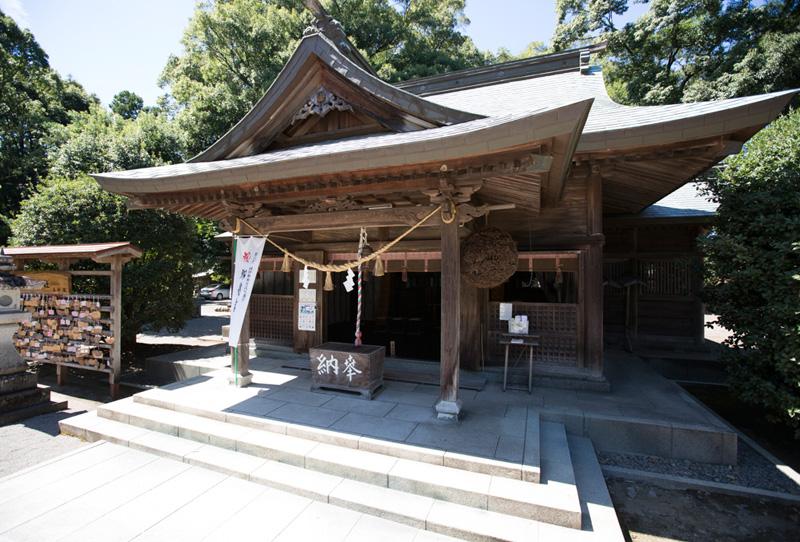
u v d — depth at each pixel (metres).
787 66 12.38
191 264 10.55
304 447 3.93
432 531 3.02
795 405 4.34
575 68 8.82
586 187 5.79
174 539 2.92
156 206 5.49
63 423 4.86
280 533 2.99
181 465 3.97
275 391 5.38
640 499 3.81
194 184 4.62
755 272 4.65
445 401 4.40
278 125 5.55
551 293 6.96
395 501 3.27
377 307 12.44
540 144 3.25
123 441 4.39
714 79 15.26
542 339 5.97
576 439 4.52
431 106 4.48
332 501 3.34
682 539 3.30
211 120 14.46
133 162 10.05
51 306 7.10
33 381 5.84
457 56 21.22
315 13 5.43
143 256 9.51
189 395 5.20
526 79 9.20
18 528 3.01
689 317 8.14
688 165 5.14
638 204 7.31
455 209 4.27
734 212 5.24
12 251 6.89
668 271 8.28
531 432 4.07
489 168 3.65
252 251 5.41
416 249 6.41
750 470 4.20
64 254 6.50
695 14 16.06
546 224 6.01
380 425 4.23
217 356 7.84
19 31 18.80
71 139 10.50
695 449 4.34
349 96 5.13
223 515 3.20
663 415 4.69
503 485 3.27
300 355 7.39
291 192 4.80
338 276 10.65
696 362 7.78
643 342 8.39
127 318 9.07
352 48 5.80
